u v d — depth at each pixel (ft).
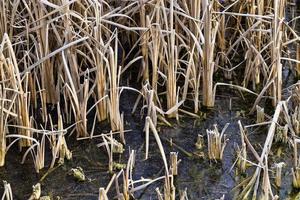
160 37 10.43
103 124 10.51
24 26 10.44
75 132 10.27
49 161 9.64
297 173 8.76
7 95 9.87
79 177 9.23
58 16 10.15
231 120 10.53
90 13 11.01
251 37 11.58
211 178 9.23
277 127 9.93
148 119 9.31
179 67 11.21
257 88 11.33
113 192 8.98
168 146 9.95
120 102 11.12
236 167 9.39
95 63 10.39
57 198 8.90
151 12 10.91
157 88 11.32
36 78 10.46
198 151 9.79
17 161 9.66
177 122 10.50
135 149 9.91
